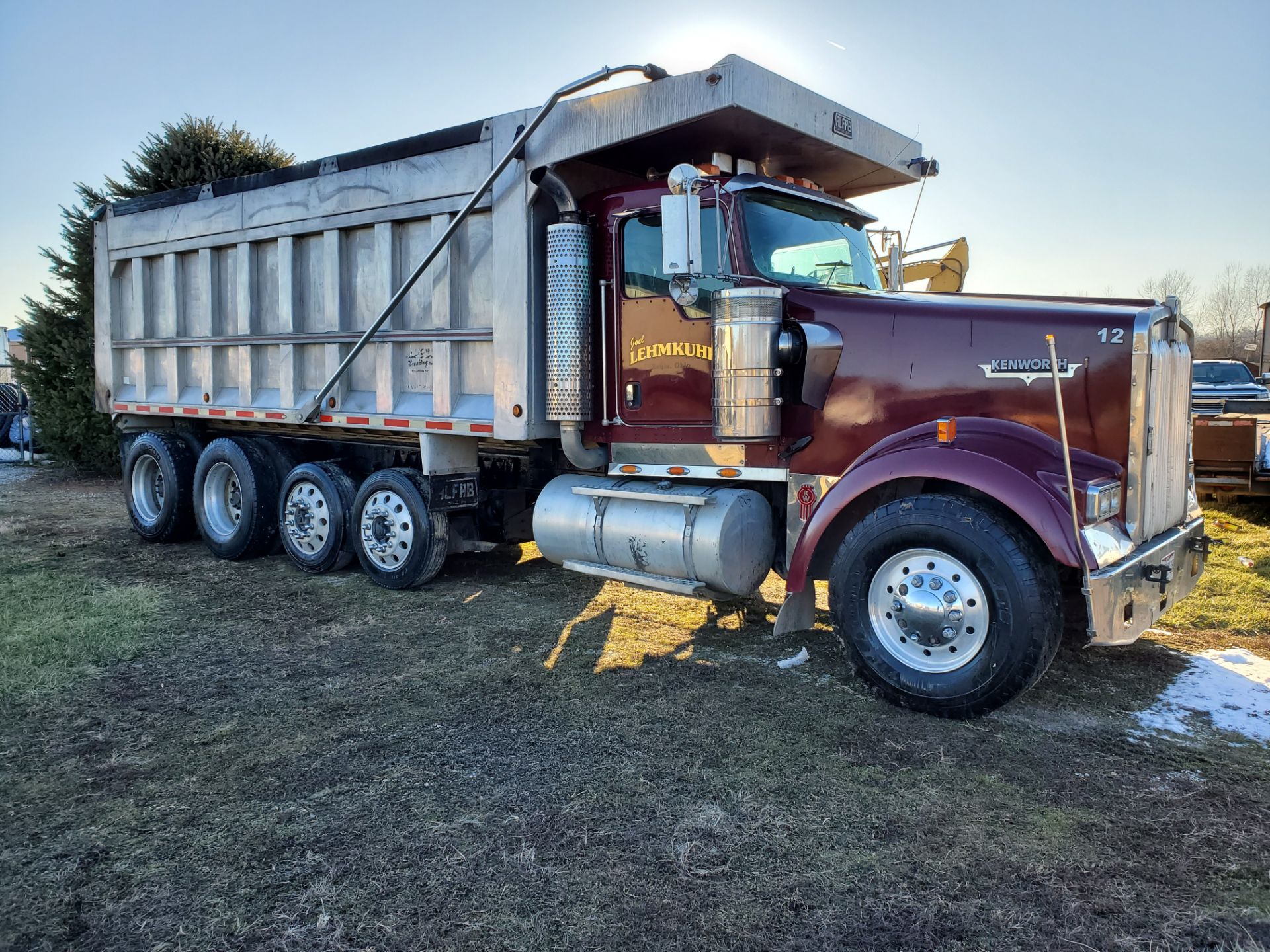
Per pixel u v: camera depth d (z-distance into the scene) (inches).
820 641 205.0
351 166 250.4
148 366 329.7
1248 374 699.4
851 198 260.2
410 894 103.6
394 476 249.3
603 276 210.1
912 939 95.7
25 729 152.0
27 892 103.9
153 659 189.9
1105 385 156.1
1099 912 100.0
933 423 167.0
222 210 288.4
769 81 183.2
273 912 100.1
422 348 243.3
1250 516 358.9
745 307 176.1
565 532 213.9
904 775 134.7
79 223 542.3
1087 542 141.9
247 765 138.3
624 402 207.8
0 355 1032.2
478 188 216.5
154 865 109.7
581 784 131.9
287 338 272.7
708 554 184.9
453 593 250.1
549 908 101.0
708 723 155.2
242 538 287.4
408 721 156.5
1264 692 171.5
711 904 102.0
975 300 173.6
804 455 183.0
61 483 531.8
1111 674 181.3
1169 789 130.8
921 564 157.2
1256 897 103.1
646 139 198.7
